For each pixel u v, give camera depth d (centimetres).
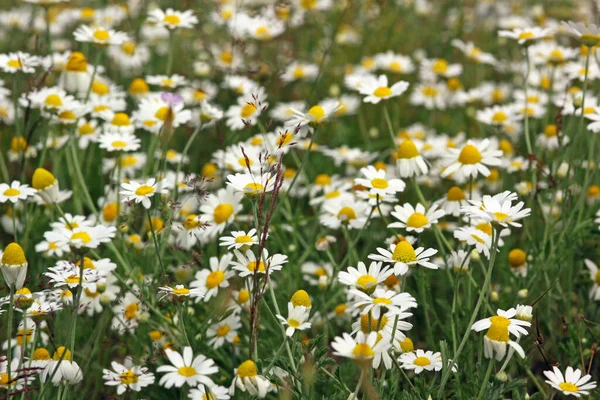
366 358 71
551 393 84
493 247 77
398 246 78
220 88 130
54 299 80
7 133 122
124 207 97
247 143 109
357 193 94
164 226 86
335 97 137
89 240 78
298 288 98
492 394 77
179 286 81
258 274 80
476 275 98
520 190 97
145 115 102
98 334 87
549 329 91
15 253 75
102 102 107
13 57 103
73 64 108
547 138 110
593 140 98
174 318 89
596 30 94
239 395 85
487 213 76
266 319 94
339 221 96
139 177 113
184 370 76
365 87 98
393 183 89
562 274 98
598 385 87
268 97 135
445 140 119
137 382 81
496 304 91
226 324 89
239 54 132
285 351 88
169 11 113
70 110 99
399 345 79
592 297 92
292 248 99
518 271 94
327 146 129
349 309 88
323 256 105
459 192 93
